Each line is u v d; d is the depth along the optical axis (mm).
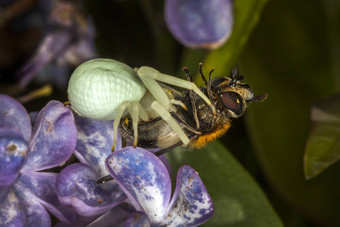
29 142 69
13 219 69
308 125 91
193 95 72
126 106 69
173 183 80
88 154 73
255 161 92
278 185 89
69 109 70
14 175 69
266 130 90
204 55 89
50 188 70
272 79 92
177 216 70
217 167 81
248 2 86
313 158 80
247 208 79
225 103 72
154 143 73
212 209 70
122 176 70
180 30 85
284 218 90
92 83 68
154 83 70
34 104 84
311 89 92
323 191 89
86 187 70
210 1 84
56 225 71
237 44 87
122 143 76
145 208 70
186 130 73
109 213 71
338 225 88
